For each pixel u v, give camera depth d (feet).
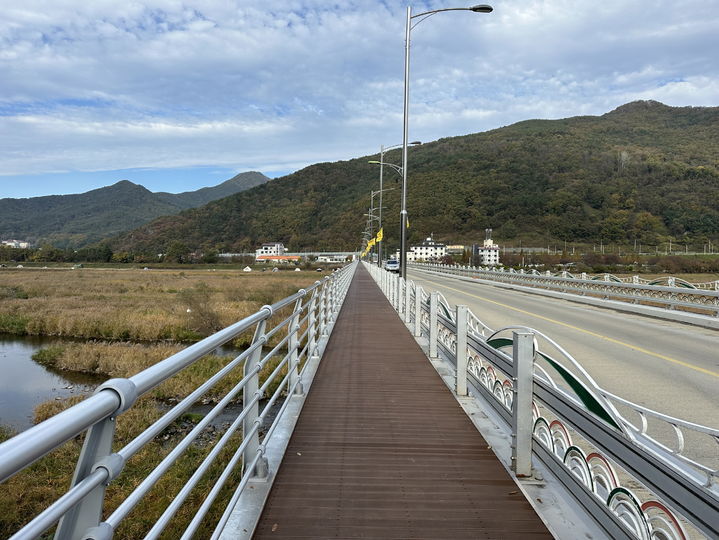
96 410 4.42
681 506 7.37
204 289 144.77
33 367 58.34
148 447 27.71
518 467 13.29
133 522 18.61
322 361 29.66
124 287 170.71
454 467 14.30
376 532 10.72
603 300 64.59
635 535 8.55
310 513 11.53
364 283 115.03
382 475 13.70
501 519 11.32
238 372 46.34
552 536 10.59
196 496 20.30
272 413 35.04
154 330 81.56
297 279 227.81
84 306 110.73
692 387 25.76
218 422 35.35
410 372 26.73
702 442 18.21
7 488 22.80
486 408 19.80
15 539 3.18
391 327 44.19
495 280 111.65
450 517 11.41
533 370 13.85
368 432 17.33
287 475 13.67
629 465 8.98
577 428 11.23
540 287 86.28
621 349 36.27
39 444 3.44
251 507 11.46
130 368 54.13
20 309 105.09
